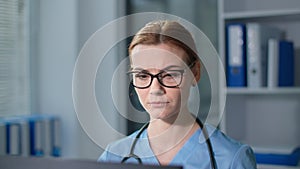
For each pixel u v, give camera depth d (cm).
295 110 231
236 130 227
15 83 256
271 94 236
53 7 261
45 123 243
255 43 207
